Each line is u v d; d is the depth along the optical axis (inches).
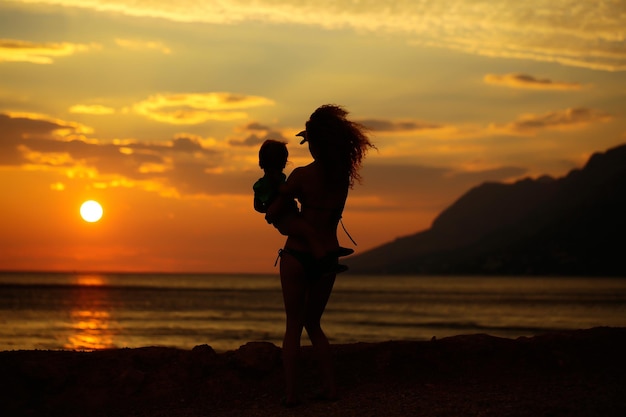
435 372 252.2
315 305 218.8
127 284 6943.9
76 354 250.2
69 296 3481.8
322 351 220.1
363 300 3622.0
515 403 206.4
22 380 228.5
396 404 209.6
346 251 212.7
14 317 1863.9
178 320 1854.1
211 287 6136.8
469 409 200.4
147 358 248.4
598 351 271.3
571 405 202.8
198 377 239.8
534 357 262.7
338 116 211.2
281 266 212.8
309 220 210.2
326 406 211.5
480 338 273.3
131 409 220.1
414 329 1684.3
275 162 214.8
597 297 3875.5
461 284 7859.3
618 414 192.5
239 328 1582.2
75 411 218.5
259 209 216.5
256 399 226.7
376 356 258.4
